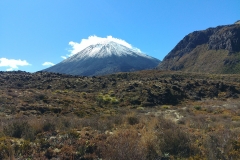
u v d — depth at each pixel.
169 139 9.45
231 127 15.28
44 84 51.66
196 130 13.55
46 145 9.65
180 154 8.88
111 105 36.91
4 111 23.91
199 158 7.83
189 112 28.97
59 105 30.48
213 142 9.02
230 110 29.36
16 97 32.19
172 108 35.59
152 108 34.72
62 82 53.59
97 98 39.16
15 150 9.02
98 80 59.72
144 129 12.43
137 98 40.75
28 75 60.69
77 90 47.88
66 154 8.81
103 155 8.52
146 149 8.83
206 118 21.72
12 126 11.86
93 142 9.84
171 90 47.38
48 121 14.08
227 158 7.89
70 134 11.01
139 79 67.50
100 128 13.98
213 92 50.81
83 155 8.91
